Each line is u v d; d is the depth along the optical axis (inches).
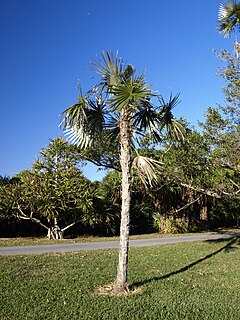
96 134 311.9
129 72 300.4
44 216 764.6
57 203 742.5
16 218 773.9
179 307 251.9
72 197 751.7
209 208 1120.8
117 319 225.8
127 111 299.6
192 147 464.4
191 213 1032.2
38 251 541.6
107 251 542.0
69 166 778.2
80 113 292.8
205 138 452.8
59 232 772.6
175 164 477.1
